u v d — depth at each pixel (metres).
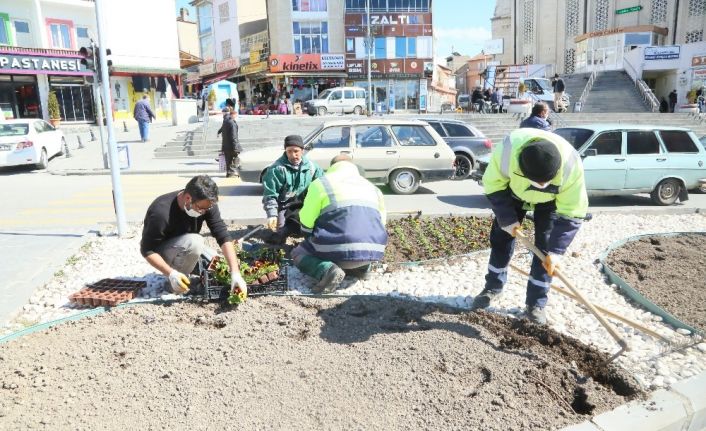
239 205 10.11
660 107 34.19
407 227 7.91
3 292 5.41
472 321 4.63
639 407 3.42
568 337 4.27
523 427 3.20
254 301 5.01
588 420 3.29
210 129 22.02
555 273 4.17
